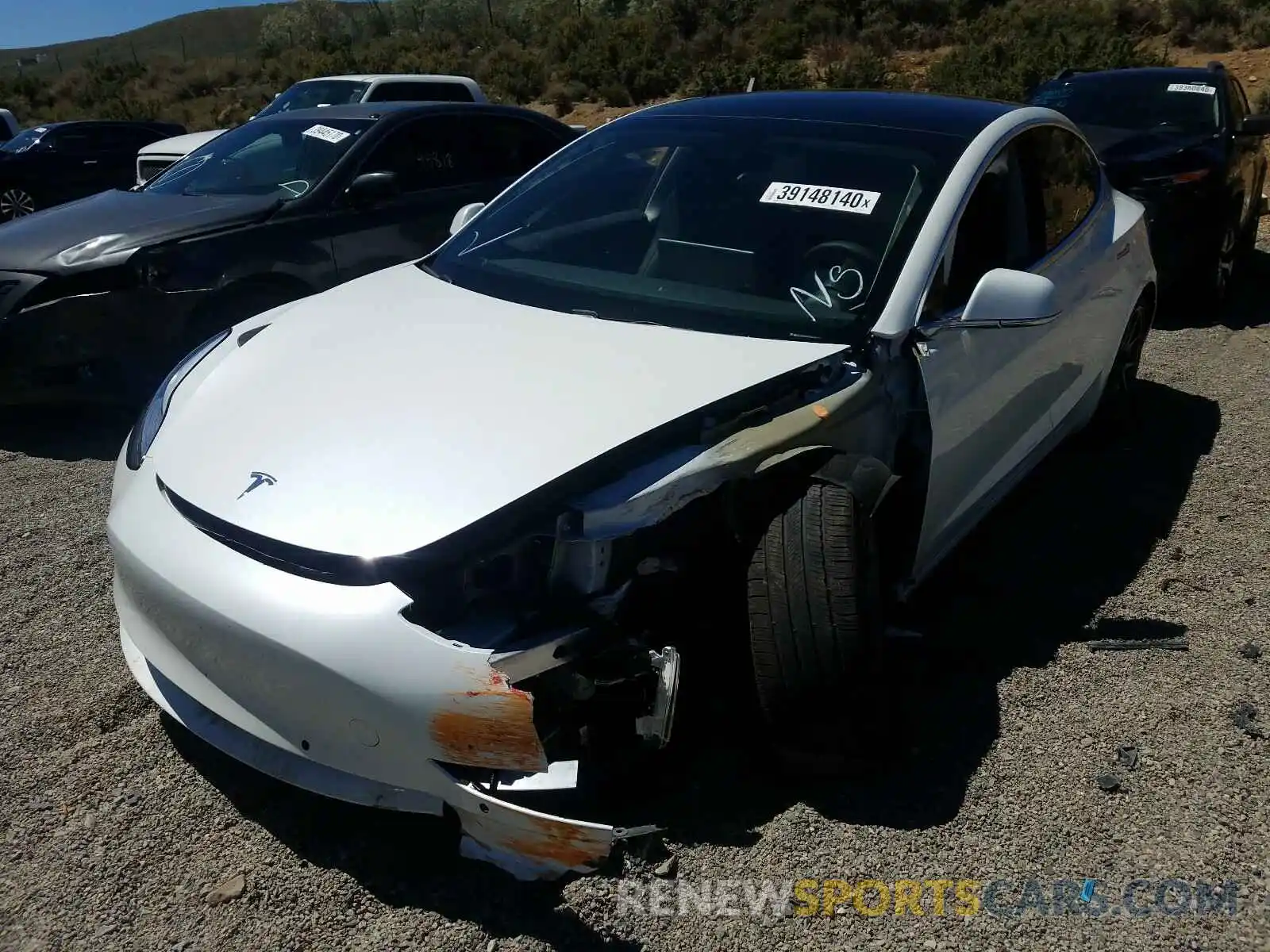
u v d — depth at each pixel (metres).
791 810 2.75
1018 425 3.89
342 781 2.46
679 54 24.62
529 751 2.30
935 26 23.69
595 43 25.42
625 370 2.87
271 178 6.22
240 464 2.70
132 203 5.94
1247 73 17.98
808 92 4.20
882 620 2.73
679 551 2.71
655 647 2.64
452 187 6.66
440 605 2.39
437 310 3.36
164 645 2.68
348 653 2.34
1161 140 7.29
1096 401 4.77
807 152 3.67
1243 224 7.85
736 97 4.23
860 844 2.64
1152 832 2.68
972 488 3.65
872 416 3.02
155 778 2.90
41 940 2.40
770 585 2.65
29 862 2.62
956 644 3.49
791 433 2.78
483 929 2.42
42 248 5.30
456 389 2.82
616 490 2.50
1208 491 4.62
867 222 3.37
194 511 2.66
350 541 2.42
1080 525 4.34
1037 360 3.86
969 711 3.14
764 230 3.44
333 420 2.76
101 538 4.38
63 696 3.28
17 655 3.51
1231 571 3.94
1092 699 3.19
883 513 3.09
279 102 11.66
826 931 2.41
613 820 2.69
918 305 3.17
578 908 2.46
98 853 2.64
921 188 3.45
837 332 3.09
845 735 2.69
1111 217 4.69
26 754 3.00
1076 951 2.35
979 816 2.73
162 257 5.27
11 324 5.10
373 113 6.58
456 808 2.38
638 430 2.62
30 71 41.31
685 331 3.11
